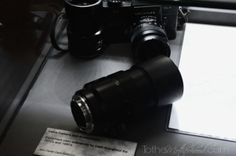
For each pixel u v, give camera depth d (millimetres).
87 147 356
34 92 414
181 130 368
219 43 466
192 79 419
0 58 372
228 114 379
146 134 365
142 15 438
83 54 448
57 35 477
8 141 367
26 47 424
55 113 391
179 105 391
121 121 358
